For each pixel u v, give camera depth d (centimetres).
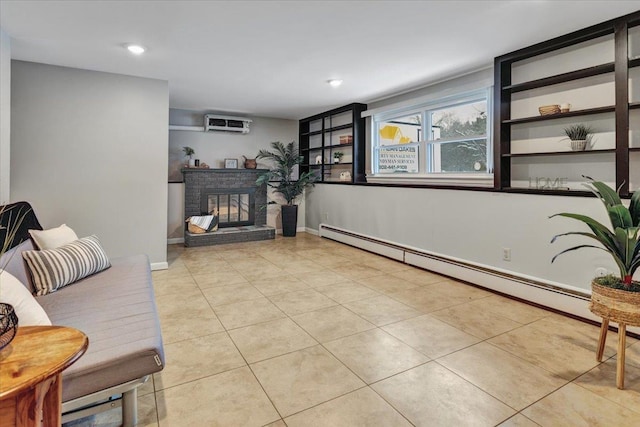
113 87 394
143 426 158
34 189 363
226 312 290
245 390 185
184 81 429
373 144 554
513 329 257
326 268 429
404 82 432
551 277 297
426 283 369
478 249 361
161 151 420
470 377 196
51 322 179
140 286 238
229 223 642
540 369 204
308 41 306
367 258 481
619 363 186
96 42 306
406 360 214
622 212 190
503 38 299
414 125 489
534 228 308
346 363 211
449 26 276
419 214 434
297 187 661
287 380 194
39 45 312
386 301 315
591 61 289
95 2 238
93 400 143
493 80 360
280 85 449
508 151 347
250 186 658
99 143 389
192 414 167
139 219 412
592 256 269
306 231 713
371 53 334
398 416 165
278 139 707
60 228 280
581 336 246
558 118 311
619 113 259
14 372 97
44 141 365
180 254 507
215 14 256
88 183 386
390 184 480
